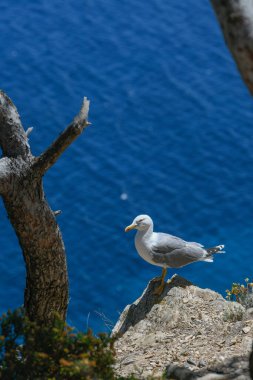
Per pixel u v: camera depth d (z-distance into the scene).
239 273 30.48
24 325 8.10
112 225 33.12
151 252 13.33
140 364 10.35
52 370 7.78
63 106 39.47
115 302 29.11
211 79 41.78
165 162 36.69
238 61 6.36
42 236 10.46
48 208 10.41
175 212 34.19
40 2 45.91
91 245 31.88
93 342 7.81
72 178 35.31
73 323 27.92
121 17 45.56
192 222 33.81
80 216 33.53
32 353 7.75
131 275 30.45
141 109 39.78
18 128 10.07
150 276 30.34
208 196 34.97
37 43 43.16
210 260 13.79
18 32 43.78
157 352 10.79
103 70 42.00
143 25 45.12
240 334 10.75
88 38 44.00
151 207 34.38
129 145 37.53
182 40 44.25
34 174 10.04
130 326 12.49
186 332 11.48
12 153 10.05
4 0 45.78
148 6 46.38
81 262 30.98
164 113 39.66
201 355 10.28
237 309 11.77
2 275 30.19
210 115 39.50
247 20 6.16
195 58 43.06
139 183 35.47
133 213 34.00
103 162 36.28
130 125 38.75
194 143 37.84
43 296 10.99
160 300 12.78
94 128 38.31
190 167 36.44
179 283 13.05
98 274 30.42
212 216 33.97
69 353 7.83
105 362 7.81
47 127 38.34
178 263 13.37
